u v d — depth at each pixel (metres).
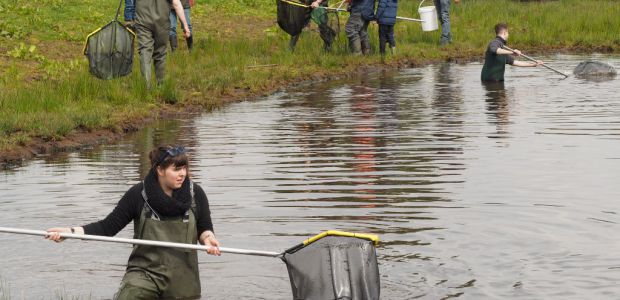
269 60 27.31
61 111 18.80
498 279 9.06
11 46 26.06
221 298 8.81
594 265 9.42
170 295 8.77
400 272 9.32
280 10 28.55
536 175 13.49
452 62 30.06
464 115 19.34
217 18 35.09
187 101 21.19
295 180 13.45
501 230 10.73
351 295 8.44
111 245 10.57
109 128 18.08
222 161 14.93
